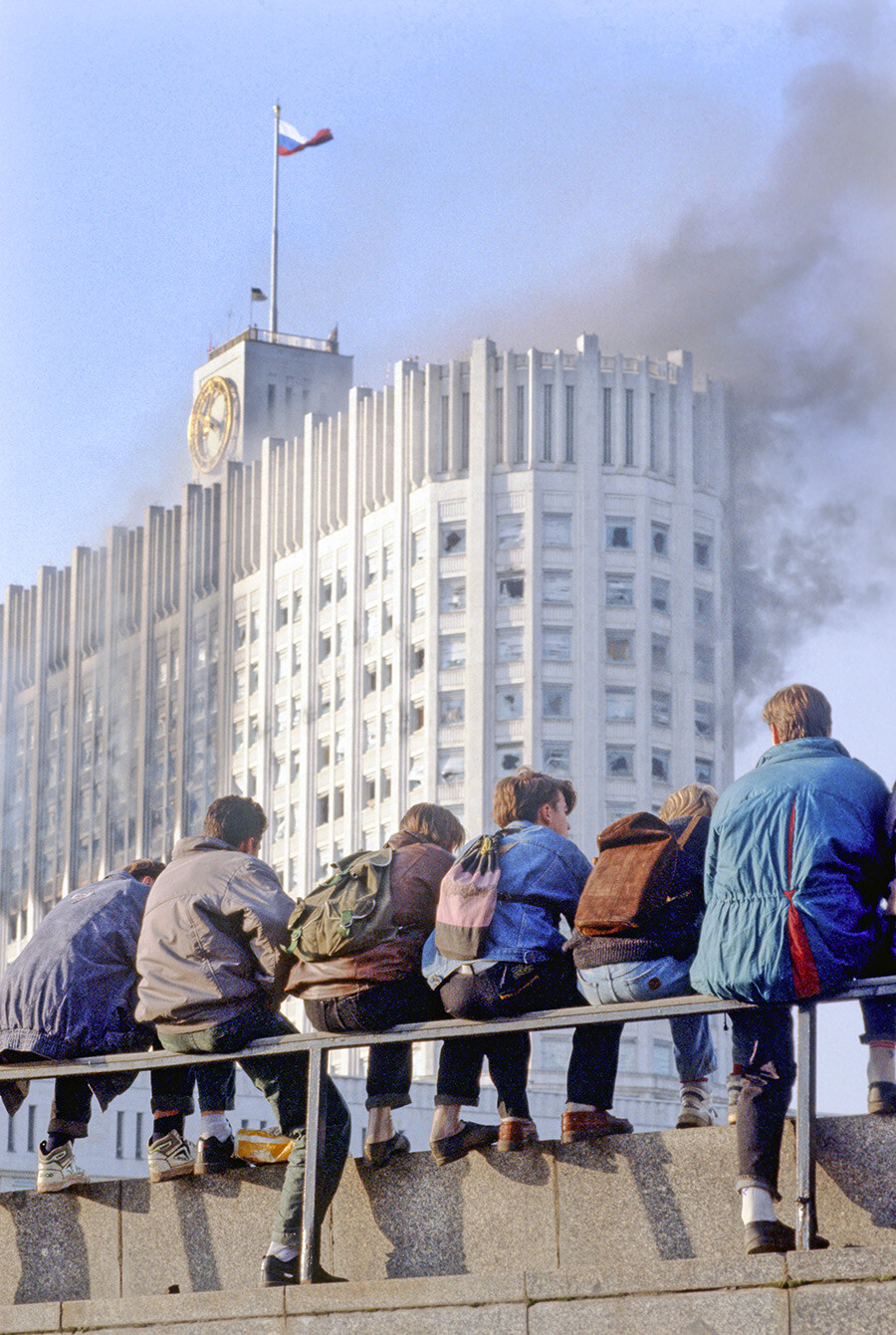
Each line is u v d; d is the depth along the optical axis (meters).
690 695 100.50
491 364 102.06
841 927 7.52
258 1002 9.27
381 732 103.19
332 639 107.12
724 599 103.25
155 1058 9.38
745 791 7.83
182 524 117.31
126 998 9.82
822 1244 7.48
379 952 8.84
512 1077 8.97
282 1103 9.23
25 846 125.69
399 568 103.06
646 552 100.62
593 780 98.00
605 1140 8.68
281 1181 9.50
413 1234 9.09
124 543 121.00
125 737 118.88
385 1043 8.81
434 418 103.00
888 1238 7.81
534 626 99.38
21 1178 47.97
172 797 115.56
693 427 103.56
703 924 7.82
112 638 120.00
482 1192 8.96
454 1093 9.06
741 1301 7.20
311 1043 8.91
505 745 98.94
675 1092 84.31
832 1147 7.99
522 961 8.66
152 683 117.62
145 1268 9.80
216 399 124.25
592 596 99.75
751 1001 7.63
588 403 101.38
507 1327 7.64
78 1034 9.69
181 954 9.24
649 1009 8.10
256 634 112.31
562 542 100.38
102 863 118.69
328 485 108.94
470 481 101.50
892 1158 7.86
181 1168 9.81
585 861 9.02
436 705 100.31
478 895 8.71
